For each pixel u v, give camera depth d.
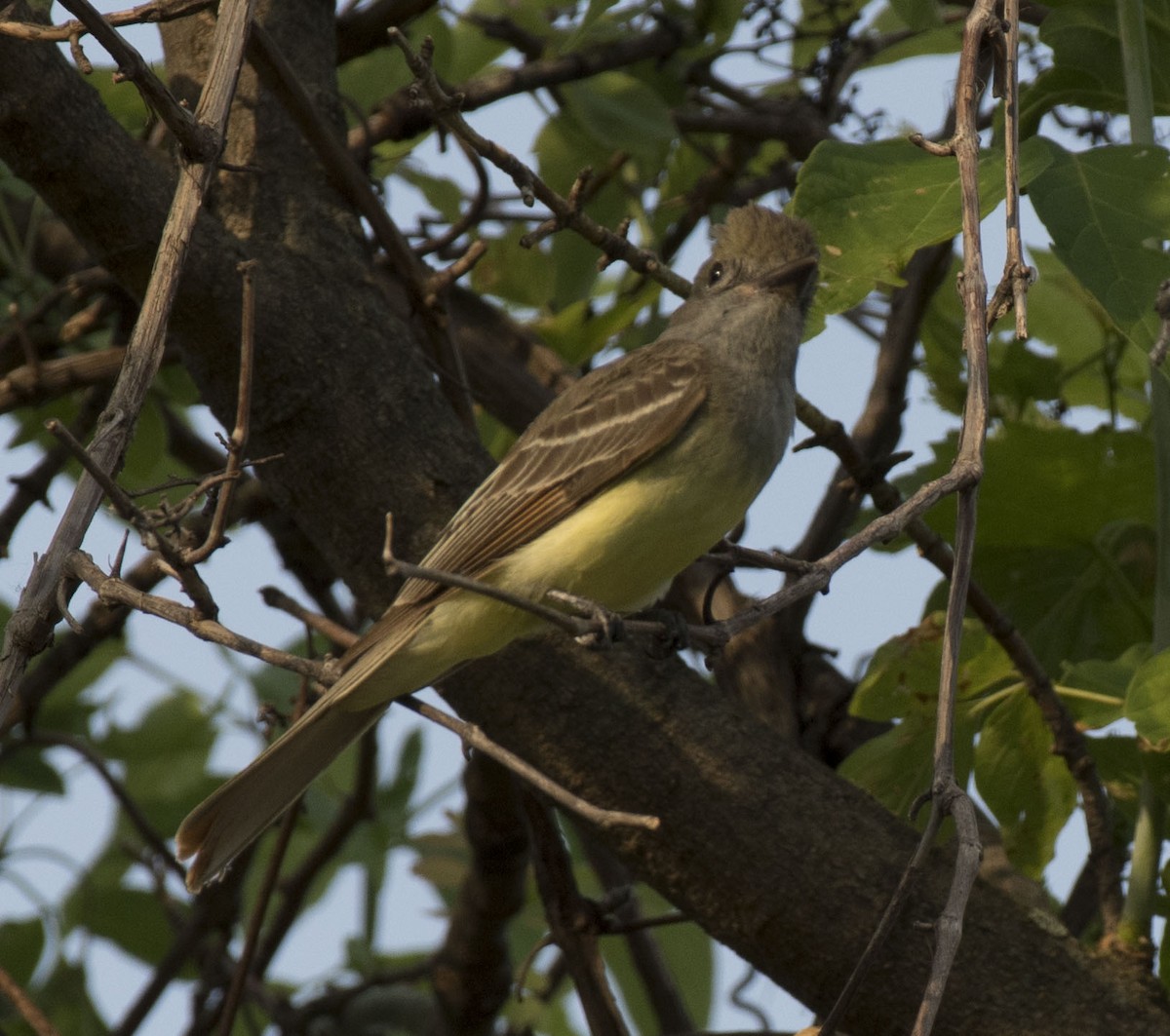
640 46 12.98
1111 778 9.98
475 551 8.73
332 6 11.02
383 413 9.01
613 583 8.80
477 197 12.48
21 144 8.37
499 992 13.05
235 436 6.62
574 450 8.86
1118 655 10.75
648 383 9.01
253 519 12.59
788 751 8.56
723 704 8.64
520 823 12.13
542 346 12.49
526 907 14.38
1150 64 9.62
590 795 8.52
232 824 8.15
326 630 10.06
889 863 8.28
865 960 6.27
